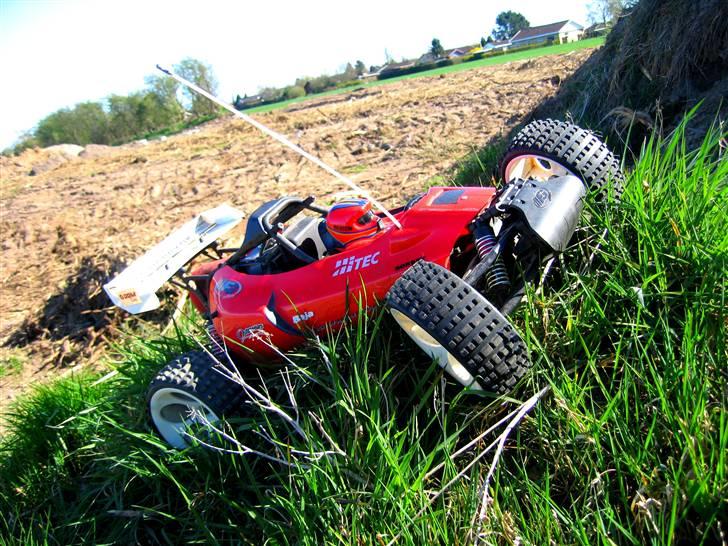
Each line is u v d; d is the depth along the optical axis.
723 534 0.46
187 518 0.73
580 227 0.74
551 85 2.81
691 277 0.62
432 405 0.67
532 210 0.65
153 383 0.80
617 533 0.50
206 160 3.51
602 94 1.34
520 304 0.70
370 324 0.75
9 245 2.56
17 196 3.96
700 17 1.11
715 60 1.12
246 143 3.89
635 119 1.11
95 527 0.80
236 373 0.78
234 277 0.89
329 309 0.77
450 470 0.58
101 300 1.64
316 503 0.60
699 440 0.50
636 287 0.63
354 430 0.64
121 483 0.82
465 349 0.57
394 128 2.89
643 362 0.61
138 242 2.04
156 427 0.85
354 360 0.68
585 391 0.63
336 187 2.09
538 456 0.60
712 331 0.58
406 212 0.76
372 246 0.76
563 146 0.78
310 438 0.62
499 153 1.49
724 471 0.47
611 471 0.55
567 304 0.68
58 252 2.24
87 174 4.31
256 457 0.73
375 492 0.57
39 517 0.87
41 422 1.00
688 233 0.65
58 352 1.52
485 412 0.64
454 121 2.65
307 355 0.76
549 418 0.61
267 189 2.38
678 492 0.48
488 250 0.65
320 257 0.83
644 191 0.74
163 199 2.72
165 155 4.29
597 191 0.75
